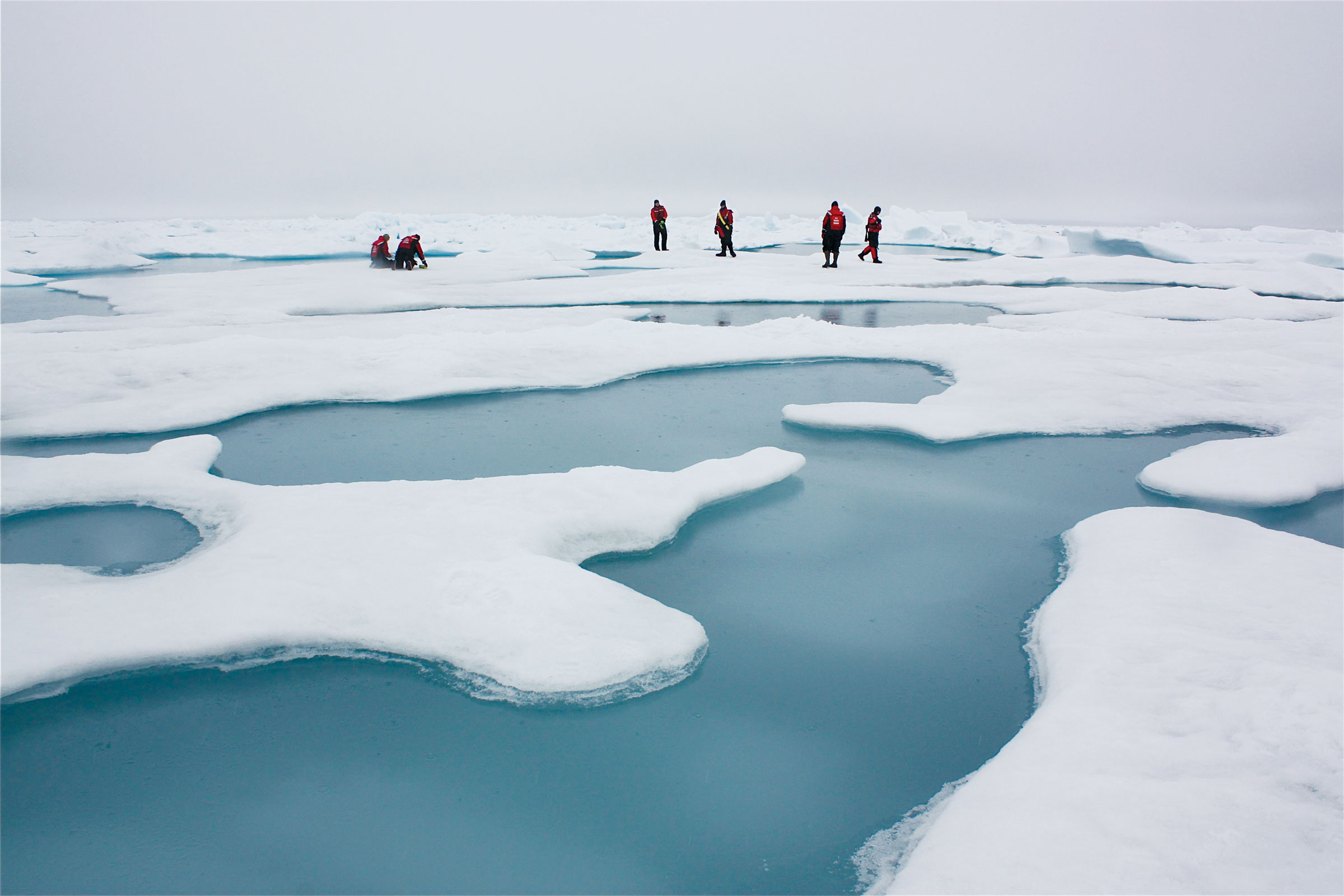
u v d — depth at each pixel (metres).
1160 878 1.59
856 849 1.94
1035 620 3.01
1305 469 4.39
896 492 4.41
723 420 5.80
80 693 2.55
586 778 2.20
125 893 1.79
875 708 2.51
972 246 27.11
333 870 1.86
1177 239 29.62
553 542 3.43
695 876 1.85
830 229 16.48
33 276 17.77
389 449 5.07
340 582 3.00
